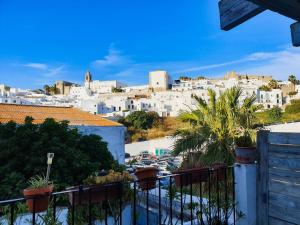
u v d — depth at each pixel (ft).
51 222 6.81
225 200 10.00
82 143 33.81
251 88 265.75
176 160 28.48
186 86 355.15
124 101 268.82
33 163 27.71
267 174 9.74
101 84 420.36
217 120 27.17
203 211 9.89
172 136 30.25
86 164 29.50
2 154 27.84
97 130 52.60
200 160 25.52
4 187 24.84
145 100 274.57
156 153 128.77
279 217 9.26
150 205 12.96
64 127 33.35
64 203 10.61
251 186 9.97
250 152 10.02
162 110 246.06
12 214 6.28
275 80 341.21
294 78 337.93
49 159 8.86
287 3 6.05
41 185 6.84
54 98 286.46
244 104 29.53
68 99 292.20
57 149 28.91
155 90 363.56
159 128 195.83
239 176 10.14
